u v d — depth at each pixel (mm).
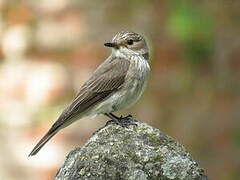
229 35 15344
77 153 7629
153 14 15070
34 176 13906
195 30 14297
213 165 15125
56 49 14867
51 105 14453
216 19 15094
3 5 14867
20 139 14117
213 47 15047
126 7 15133
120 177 7430
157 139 7742
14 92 14531
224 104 15312
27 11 14914
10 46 14812
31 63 14750
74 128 14031
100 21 15070
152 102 15211
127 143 7672
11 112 14320
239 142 15078
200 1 14352
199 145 15195
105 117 14148
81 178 7426
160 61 15180
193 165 7480
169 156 7520
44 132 14203
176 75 15227
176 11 14211
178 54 15109
